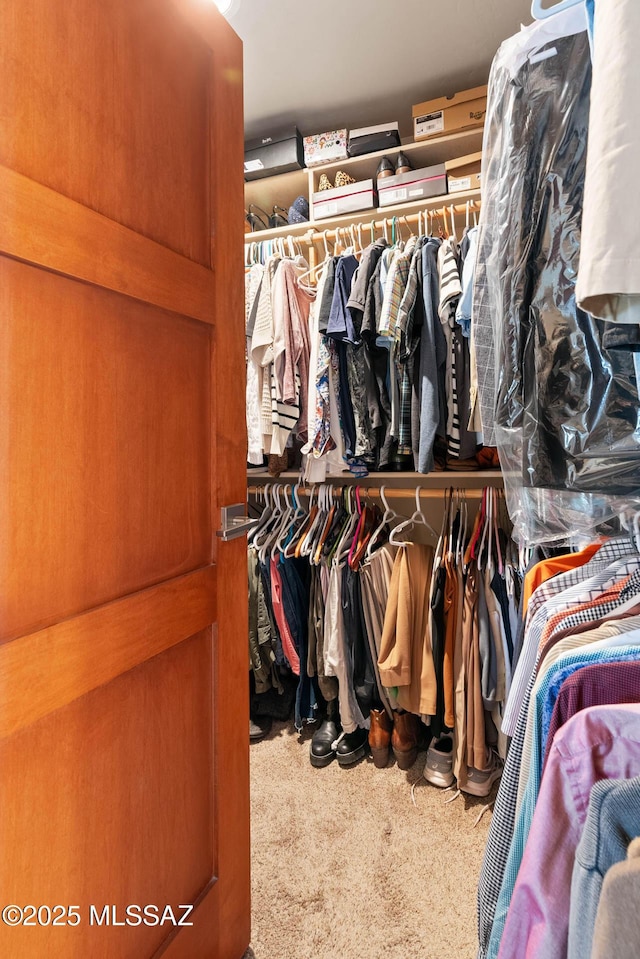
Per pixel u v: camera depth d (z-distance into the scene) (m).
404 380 1.57
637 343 0.46
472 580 1.54
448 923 1.11
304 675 1.84
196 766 0.93
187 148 0.90
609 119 0.35
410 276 1.54
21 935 0.60
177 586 0.87
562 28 0.73
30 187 0.61
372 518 1.94
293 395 1.75
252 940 1.09
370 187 1.94
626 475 0.65
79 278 0.67
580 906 0.38
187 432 0.91
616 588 0.80
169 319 0.86
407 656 1.58
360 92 1.98
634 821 0.38
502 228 0.81
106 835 0.73
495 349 0.91
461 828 1.39
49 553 0.65
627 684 0.54
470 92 1.82
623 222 0.34
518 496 0.82
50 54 0.64
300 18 1.61
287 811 1.47
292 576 1.85
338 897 1.18
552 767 0.47
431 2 1.56
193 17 0.90
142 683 0.80
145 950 0.80
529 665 0.84
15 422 0.60
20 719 0.60
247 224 2.26
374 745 1.69
